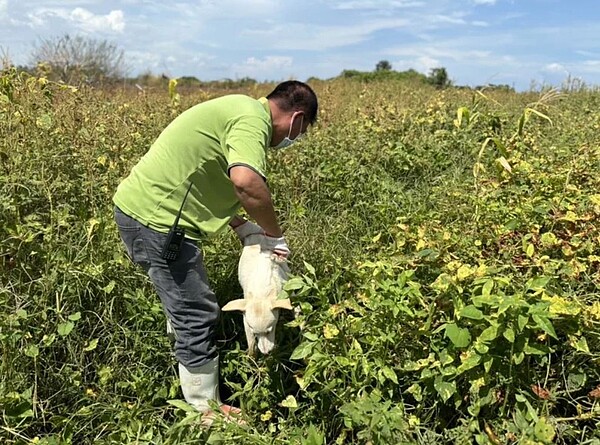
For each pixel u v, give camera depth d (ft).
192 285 10.71
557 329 9.57
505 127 25.05
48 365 11.54
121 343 12.29
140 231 10.55
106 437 10.59
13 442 9.87
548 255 12.05
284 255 11.80
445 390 9.34
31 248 12.62
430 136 23.62
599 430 8.91
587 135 23.39
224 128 10.28
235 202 11.18
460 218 14.65
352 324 10.43
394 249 13.25
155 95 31.19
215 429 9.94
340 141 22.34
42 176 14.73
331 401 10.53
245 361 12.01
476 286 9.71
